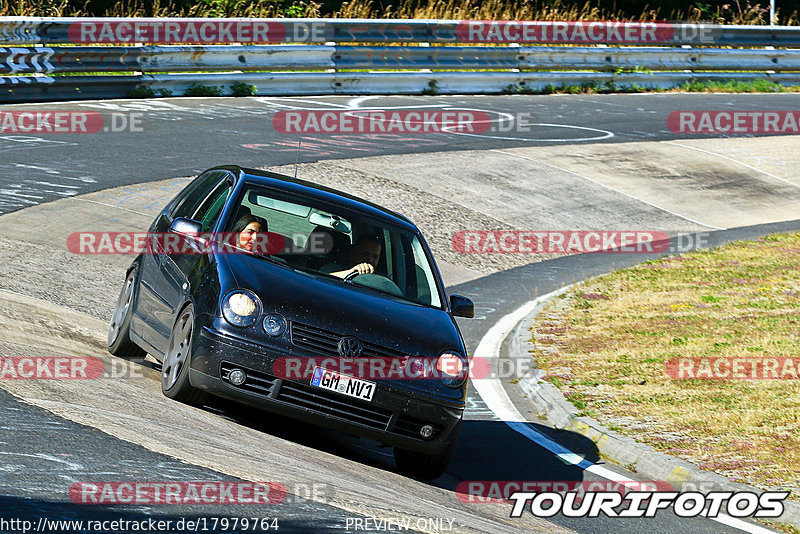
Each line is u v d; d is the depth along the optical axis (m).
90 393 23.16
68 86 73.00
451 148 73.75
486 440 30.36
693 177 76.81
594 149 79.12
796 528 24.50
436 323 25.50
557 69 102.38
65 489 16.45
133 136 64.38
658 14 139.12
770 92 112.25
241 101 80.81
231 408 25.88
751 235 65.75
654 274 54.34
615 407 33.19
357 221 27.98
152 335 27.11
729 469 27.59
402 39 92.12
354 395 23.19
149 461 18.86
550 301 48.69
